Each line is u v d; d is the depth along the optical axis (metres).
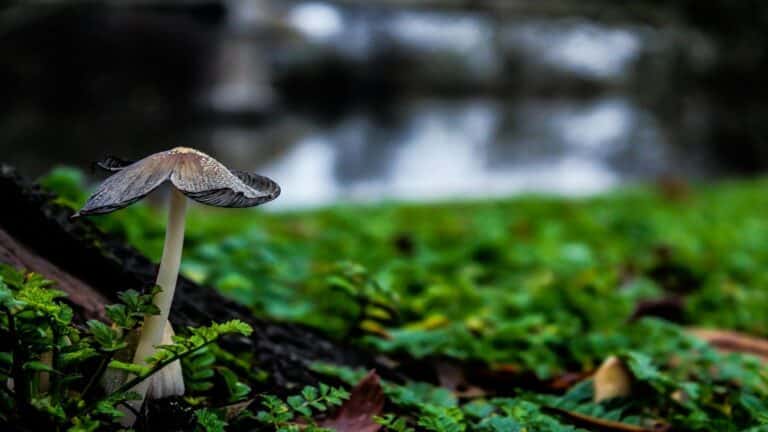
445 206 13.07
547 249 8.27
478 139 29.84
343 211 11.65
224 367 3.05
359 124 33.19
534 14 46.72
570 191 19.61
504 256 7.96
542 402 3.59
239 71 36.00
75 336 2.48
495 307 5.66
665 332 4.78
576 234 9.92
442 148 27.23
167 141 26.08
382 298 4.30
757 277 7.56
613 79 46.16
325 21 41.88
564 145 29.34
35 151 22.50
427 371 4.01
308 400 2.88
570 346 4.54
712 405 3.69
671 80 45.50
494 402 3.52
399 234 8.72
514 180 21.72
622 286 7.13
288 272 6.11
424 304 5.34
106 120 31.92
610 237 9.79
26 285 2.49
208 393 3.08
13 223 3.15
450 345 4.29
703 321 5.82
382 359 4.16
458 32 45.28
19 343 2.34
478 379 4.08
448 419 2.97
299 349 3.82
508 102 44.03
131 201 2.08
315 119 34.88
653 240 9.58
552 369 4.30
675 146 30.22
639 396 3.61
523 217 11.66
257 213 11.57
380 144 27.41
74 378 2.37
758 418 3.19
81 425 2.27
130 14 36.03
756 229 10.70
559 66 46.16
